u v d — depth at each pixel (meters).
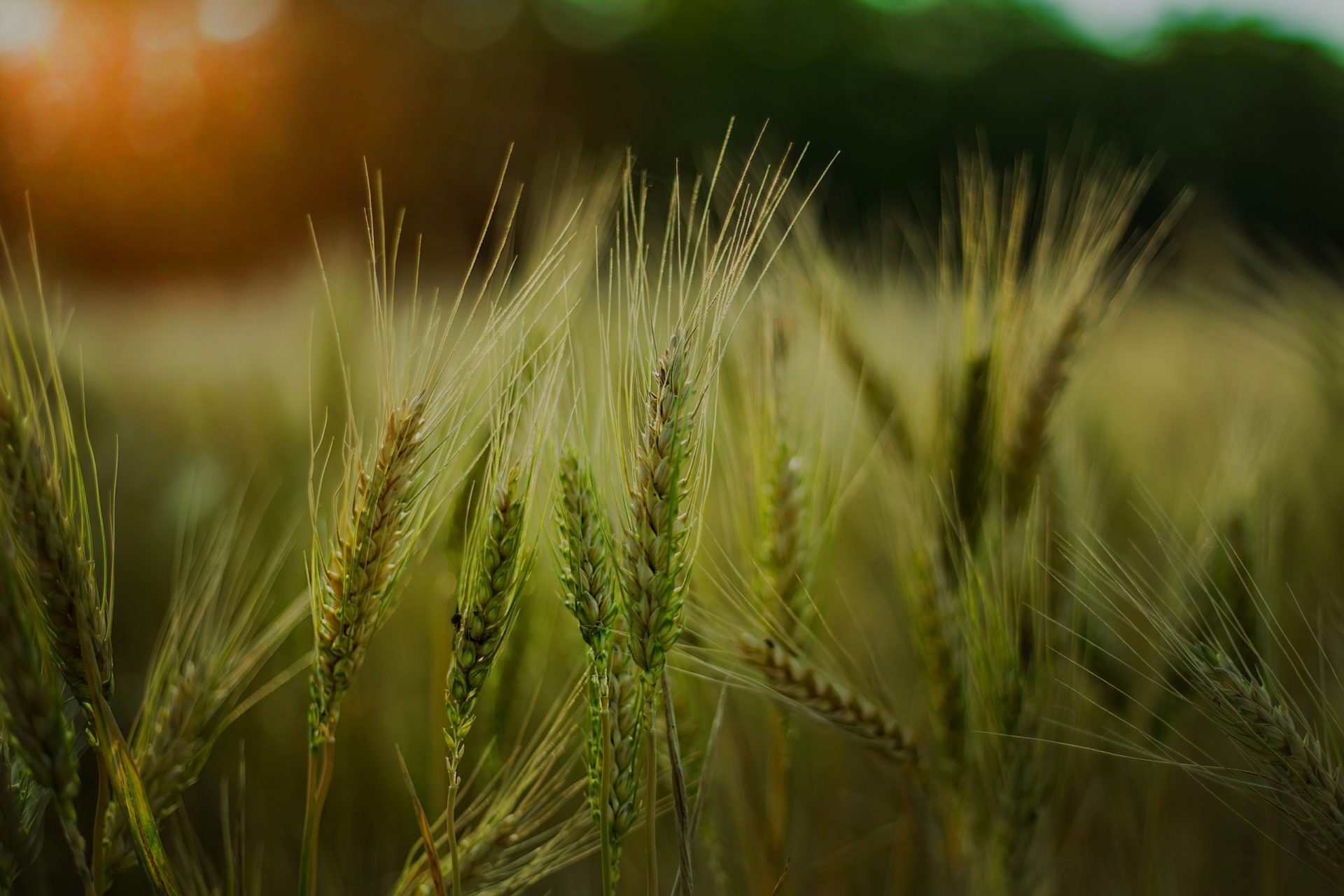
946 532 0.54
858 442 0.69
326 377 0.69
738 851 0.61
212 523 0.63
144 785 0.48
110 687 0.44
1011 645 0.50
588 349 0.53
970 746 0.53
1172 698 0.55
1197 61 6.24
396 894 0.49
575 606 0.44
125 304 1.64
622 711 0.44
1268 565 0.58
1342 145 5.41
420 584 0.65
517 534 0.44
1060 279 0.56
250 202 5.01
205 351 1.13
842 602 0.71
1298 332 0.71
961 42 7.55
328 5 5.71
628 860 0.61
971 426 0.55
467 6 6.65
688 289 0.44
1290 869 0.58
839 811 0.66
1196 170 5.37
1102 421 0.77
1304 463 0.72
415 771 0.61
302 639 0.64
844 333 0.60
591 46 7.38
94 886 0.43
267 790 0.64
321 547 0.46
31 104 3.55
